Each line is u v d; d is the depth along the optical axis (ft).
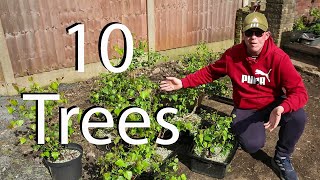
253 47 9.04
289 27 19.63
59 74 17.35
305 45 19.17
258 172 10.69
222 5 20.72
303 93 8.92
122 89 11.90
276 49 9.25
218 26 21.20
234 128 10.36
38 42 16.29
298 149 11.85
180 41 20.26
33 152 11.66
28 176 10.45
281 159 10.33
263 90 9.86
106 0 17.22
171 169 10.38
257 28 8.73
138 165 7.93
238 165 11.02
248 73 9.78
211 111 14.16
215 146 9.99
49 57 16.80
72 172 9.95
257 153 11.59
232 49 10.00
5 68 15.78
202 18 20.40
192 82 10.53
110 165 9.48
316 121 13.70
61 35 16.74
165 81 10.65
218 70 10.36
